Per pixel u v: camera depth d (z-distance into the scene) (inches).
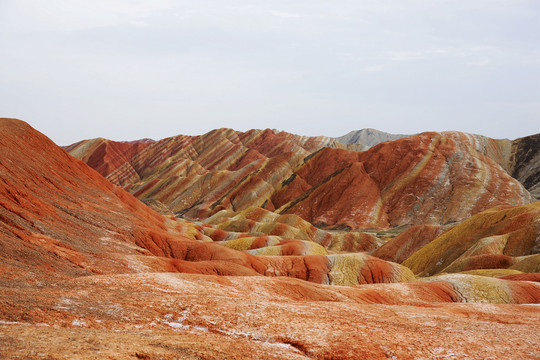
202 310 1051.9
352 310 1341.0
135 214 3346.5
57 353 580.7
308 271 3024.1
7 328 672.4
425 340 1018.1
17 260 1323.8
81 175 3403.1
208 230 4965.6
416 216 7662.4
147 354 653.9
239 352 761.0
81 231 2159.2
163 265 2031.3
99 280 1262.3
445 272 3855.8
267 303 1240.2
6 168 2315.5
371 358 863.1
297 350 880.3
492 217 4559.5
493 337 1088.2
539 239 3814.0
